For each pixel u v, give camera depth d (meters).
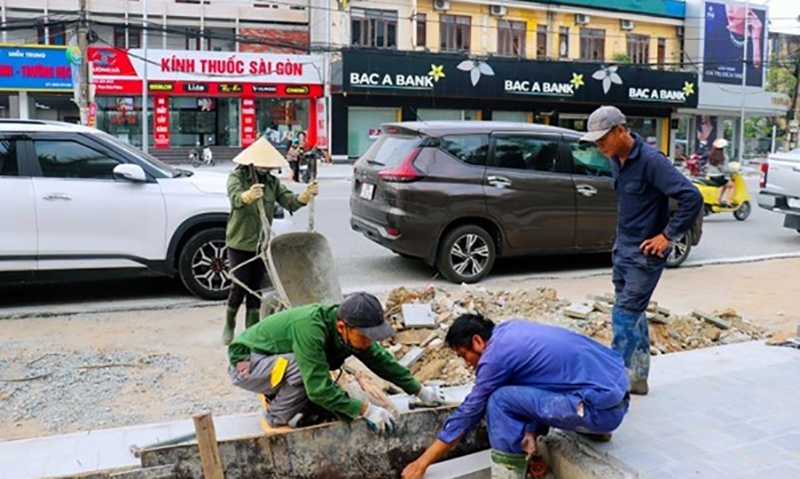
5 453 3.79
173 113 29.38
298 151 22.45
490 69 29.28
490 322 3.60
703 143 35.22
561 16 32.72
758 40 36.66
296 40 32.94
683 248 9.38
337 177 23.81
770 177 11.72
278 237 5.21
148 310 6.88
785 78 46.97
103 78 27.64
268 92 29.45
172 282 8.08
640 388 4.41
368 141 29.31
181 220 7.09
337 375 4.56
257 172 5.63
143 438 3.97
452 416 3.51
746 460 3.60
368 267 8.99
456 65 28.81
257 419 4.21
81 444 3.89
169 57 28.28
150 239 7.03
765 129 44.88
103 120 28.47
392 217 7.90
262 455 3.54
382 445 3.78
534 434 3.49
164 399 4.68
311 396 3.56
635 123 34.12
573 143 8.68
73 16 30.39
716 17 35.28
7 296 7.35
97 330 6.17
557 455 3.75
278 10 32.66
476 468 3.79
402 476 3.60
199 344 5.82
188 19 31.89
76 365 5.24
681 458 3.61
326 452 3.66
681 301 7.57
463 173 8.06
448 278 8.16
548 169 8.52
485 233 8.23
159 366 5.27
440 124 8.30
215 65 28.84
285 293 4.84
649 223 4.08
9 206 6.63
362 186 8.66
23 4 30.03
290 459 3.59
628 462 3.57
